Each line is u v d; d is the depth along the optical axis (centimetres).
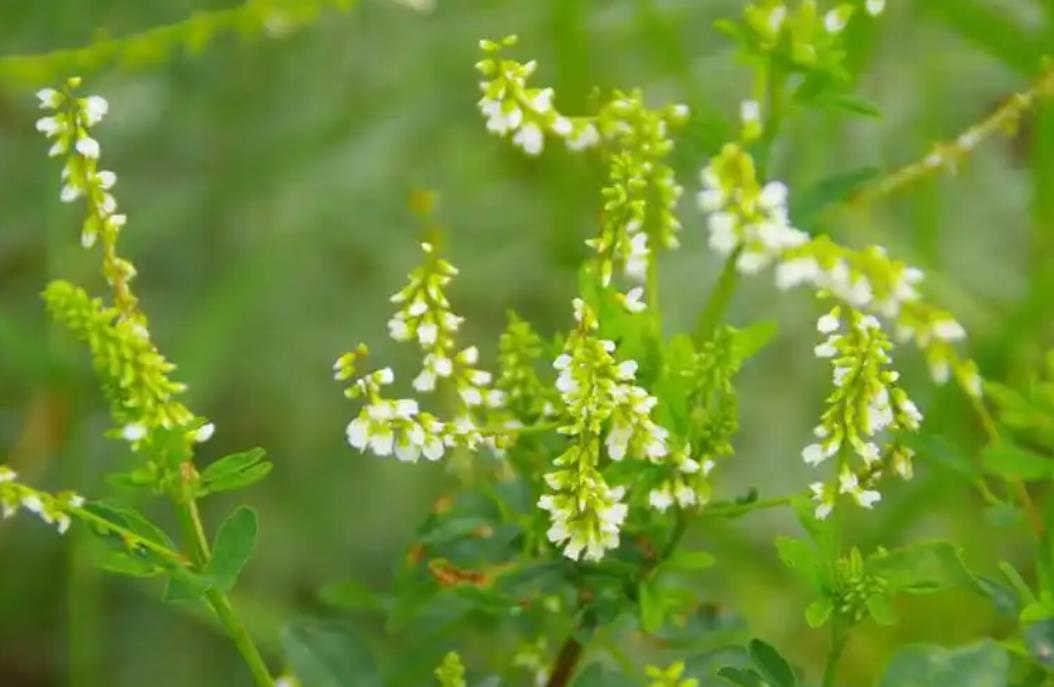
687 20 117
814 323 125
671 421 70
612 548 71
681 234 127
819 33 73
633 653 85
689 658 73
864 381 68
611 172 70
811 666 100
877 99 117
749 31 73
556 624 77
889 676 69
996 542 94
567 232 121
